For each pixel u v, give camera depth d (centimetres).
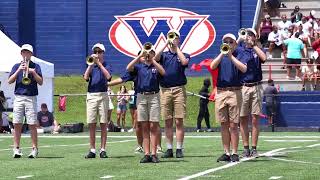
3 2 4484
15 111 1978
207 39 4416
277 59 4025
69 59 4484
